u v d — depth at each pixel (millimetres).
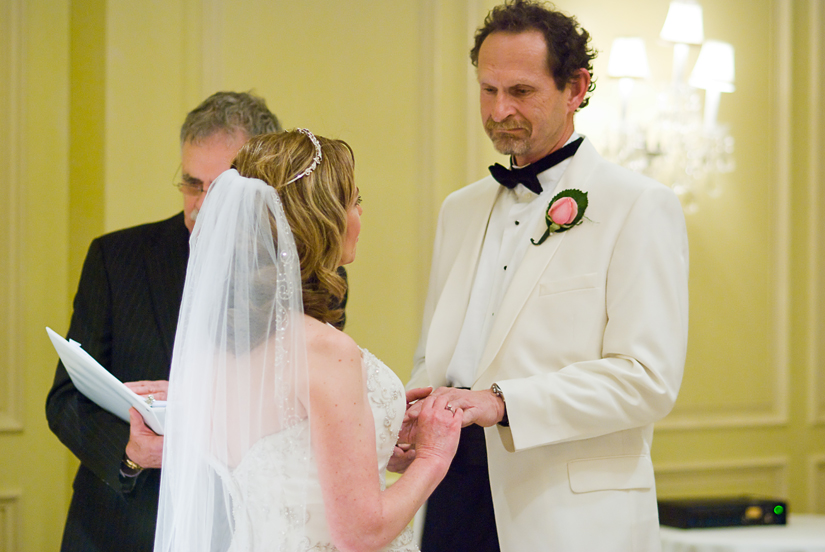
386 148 3674
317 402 1404
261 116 2260
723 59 4004
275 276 1476
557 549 1867
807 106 4234
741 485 4125
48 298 3303
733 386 4133
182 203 3377
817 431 4266
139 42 3332
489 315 2135
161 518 1558
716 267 4109
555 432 1832
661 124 4008
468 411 1758
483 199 2344
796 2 4266
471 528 2105
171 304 2229
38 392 3285
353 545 1395
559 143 2178
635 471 1959
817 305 4266
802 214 4223
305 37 3580
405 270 3689
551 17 2070
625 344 1870
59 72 3314
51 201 3303
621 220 1968
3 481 3225
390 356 3656
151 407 1804
